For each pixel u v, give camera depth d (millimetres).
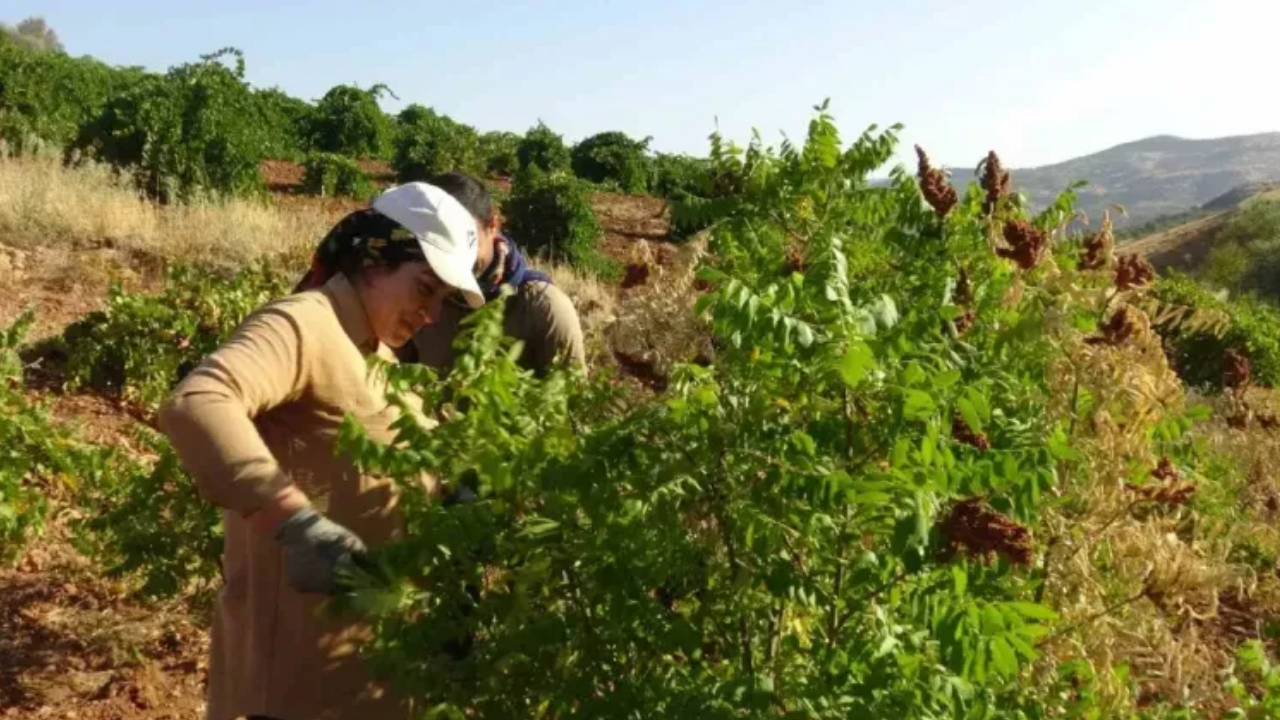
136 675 4820
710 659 2574
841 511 2377
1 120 18766
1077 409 3275
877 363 2357
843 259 2424
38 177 12578
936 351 2564
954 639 2207
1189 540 4973
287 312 2490
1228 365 7484
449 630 2467
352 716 2617
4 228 11109
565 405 2527
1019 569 2887
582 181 27234
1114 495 3145
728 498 2373
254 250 11727
